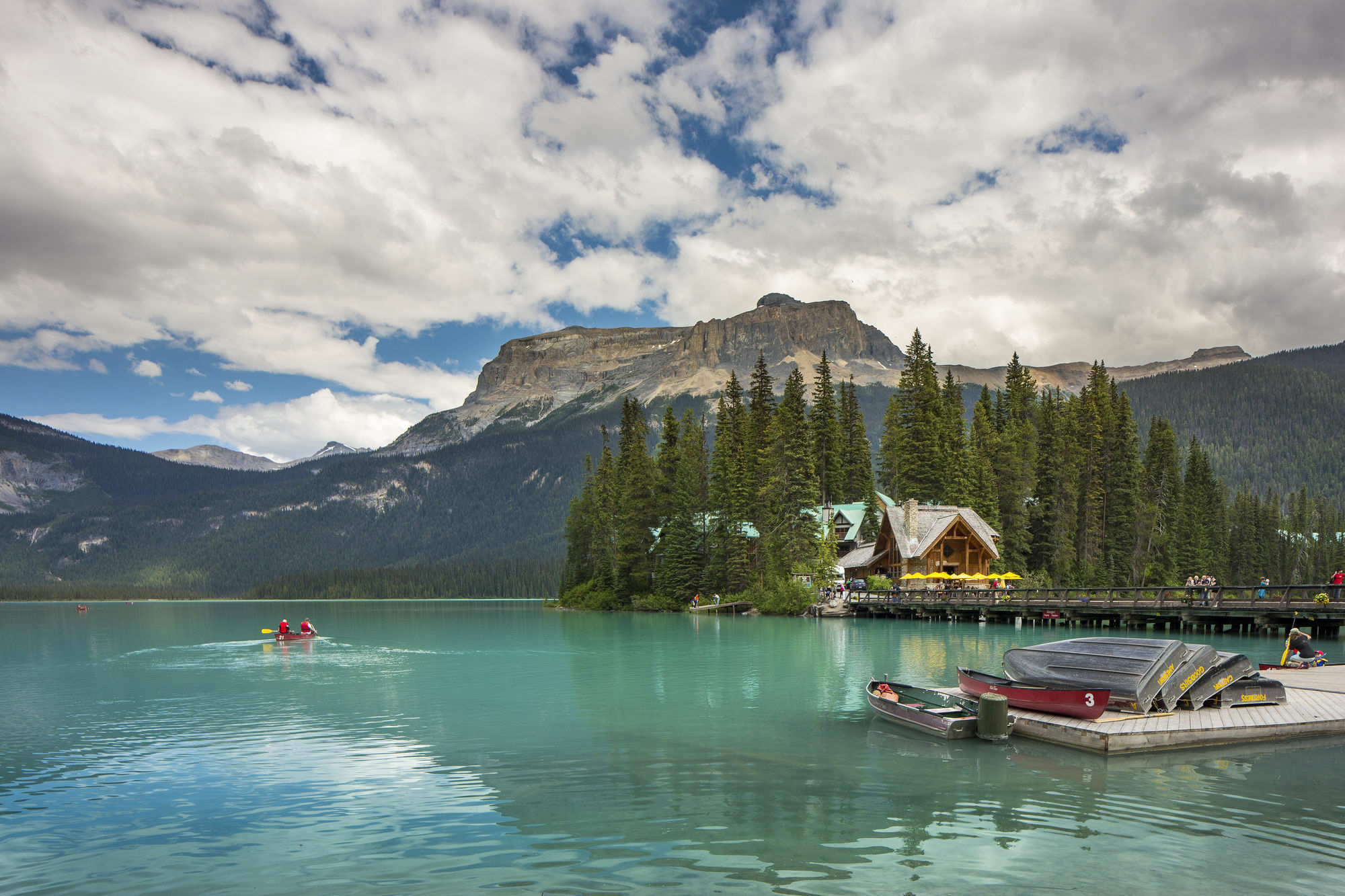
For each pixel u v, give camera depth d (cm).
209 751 1852
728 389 10519
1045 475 9150
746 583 8706
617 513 10612
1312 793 1437
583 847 1173
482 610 12812
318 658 4147
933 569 8000
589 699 2558
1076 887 1015
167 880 1071
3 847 1209
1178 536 9556
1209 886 1017
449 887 1029
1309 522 17562
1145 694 1952
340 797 1448
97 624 9056
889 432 10900
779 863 1102
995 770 1608
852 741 1880
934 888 1009
